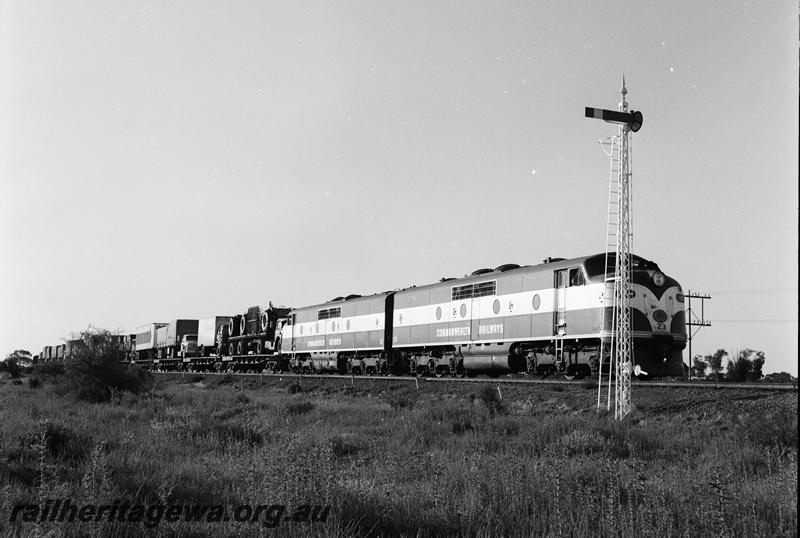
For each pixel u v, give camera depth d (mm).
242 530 8086
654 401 21719
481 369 34219
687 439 16109
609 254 27781
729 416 18500
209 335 70188
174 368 76562
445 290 36812
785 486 10016
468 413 21609
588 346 28031
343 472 12133
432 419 21078
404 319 40250
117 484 10414
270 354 57562
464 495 9945
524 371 32406
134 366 33188
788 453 13539
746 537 7969
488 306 33312
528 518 8961
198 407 25375
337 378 41219
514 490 10094
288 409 24781
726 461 12508
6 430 16062
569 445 14875
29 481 10859
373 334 43156
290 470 9594
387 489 10234
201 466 12422
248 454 13555
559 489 9914
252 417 22344
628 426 17578
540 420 20016
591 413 21141
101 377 30750
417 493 10336
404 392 31812
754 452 13422
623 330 20656
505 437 17219
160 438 16406
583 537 8094
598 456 13750
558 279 29359
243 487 10484
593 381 25891
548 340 30000
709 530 8273
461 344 35000
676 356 27547
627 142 20828
